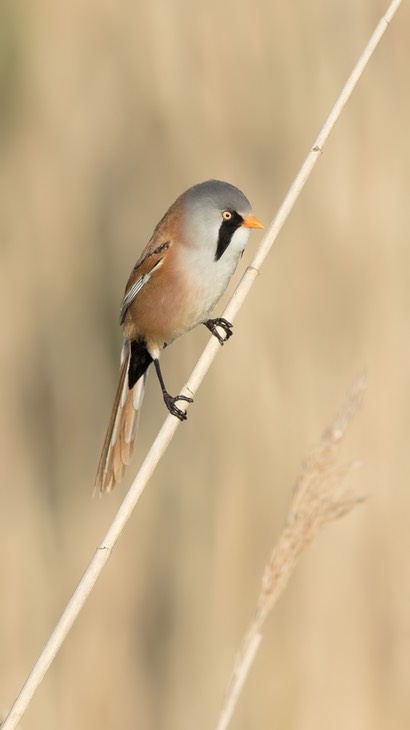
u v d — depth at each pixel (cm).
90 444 1491
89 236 1541
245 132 1199
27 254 1527
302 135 1159
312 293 1142
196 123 1240
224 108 1211
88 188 1530
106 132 1506
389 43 1148
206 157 1229
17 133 1585
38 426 1477
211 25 1221
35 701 1192
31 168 1560
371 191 1133
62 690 1234
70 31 1541
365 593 1100
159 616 1272
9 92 1581
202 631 1174
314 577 1109
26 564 1293
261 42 1191
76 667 1250
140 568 1291
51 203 1548
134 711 1233
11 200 1551
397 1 769
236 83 1207
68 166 1537
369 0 1149
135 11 1412
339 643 1103
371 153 1134
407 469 1102
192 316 898
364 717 1083
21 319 1493
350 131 1141
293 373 1142
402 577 1093
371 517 1101
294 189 769
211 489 1186
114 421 896
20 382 1472
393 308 1123
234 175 1198
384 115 1138
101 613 1292
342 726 1089
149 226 1440
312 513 675
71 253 1541
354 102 1143
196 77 1238
